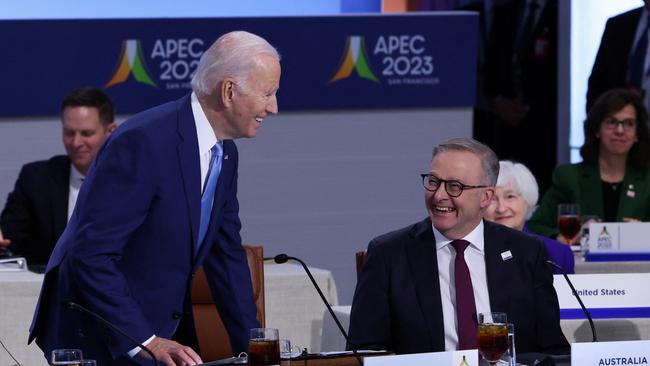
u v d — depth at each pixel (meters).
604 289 11.84
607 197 18.11
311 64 19.17
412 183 19.67
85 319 9.67
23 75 18.28
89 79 18.48
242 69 9.58
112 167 9.53
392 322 10.98
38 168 16.64
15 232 16.38
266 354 8.79
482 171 10.73
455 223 10.77
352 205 19.50
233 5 23.28
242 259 10.60
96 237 9.45
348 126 19.39
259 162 19.17
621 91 18.06
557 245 13.63
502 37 24.12
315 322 14.59
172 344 9.42
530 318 10.96
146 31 18.56
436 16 19.53
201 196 9.91
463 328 10.75
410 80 19.52
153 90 18.66
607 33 22.25
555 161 24.25
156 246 9.75
